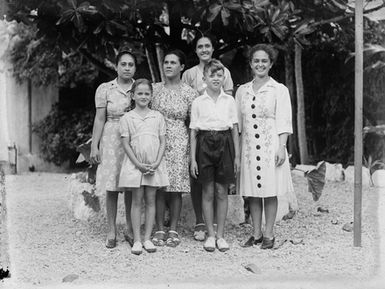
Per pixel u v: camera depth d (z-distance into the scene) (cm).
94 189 635
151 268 470
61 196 829
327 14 686
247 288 420
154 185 512
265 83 532
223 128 518
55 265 477
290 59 1007
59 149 1159
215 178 523
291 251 520
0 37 1111
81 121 1161
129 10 596
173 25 671
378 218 641
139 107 518
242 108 535
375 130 907
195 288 418
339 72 1033
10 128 1148
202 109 520
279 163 522
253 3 579
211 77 516
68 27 607
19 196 827
